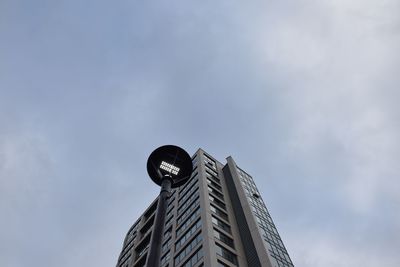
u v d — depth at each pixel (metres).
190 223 52.38
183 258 45.78
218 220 51.50
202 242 44.59
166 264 48.62
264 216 59.41
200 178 63.66
